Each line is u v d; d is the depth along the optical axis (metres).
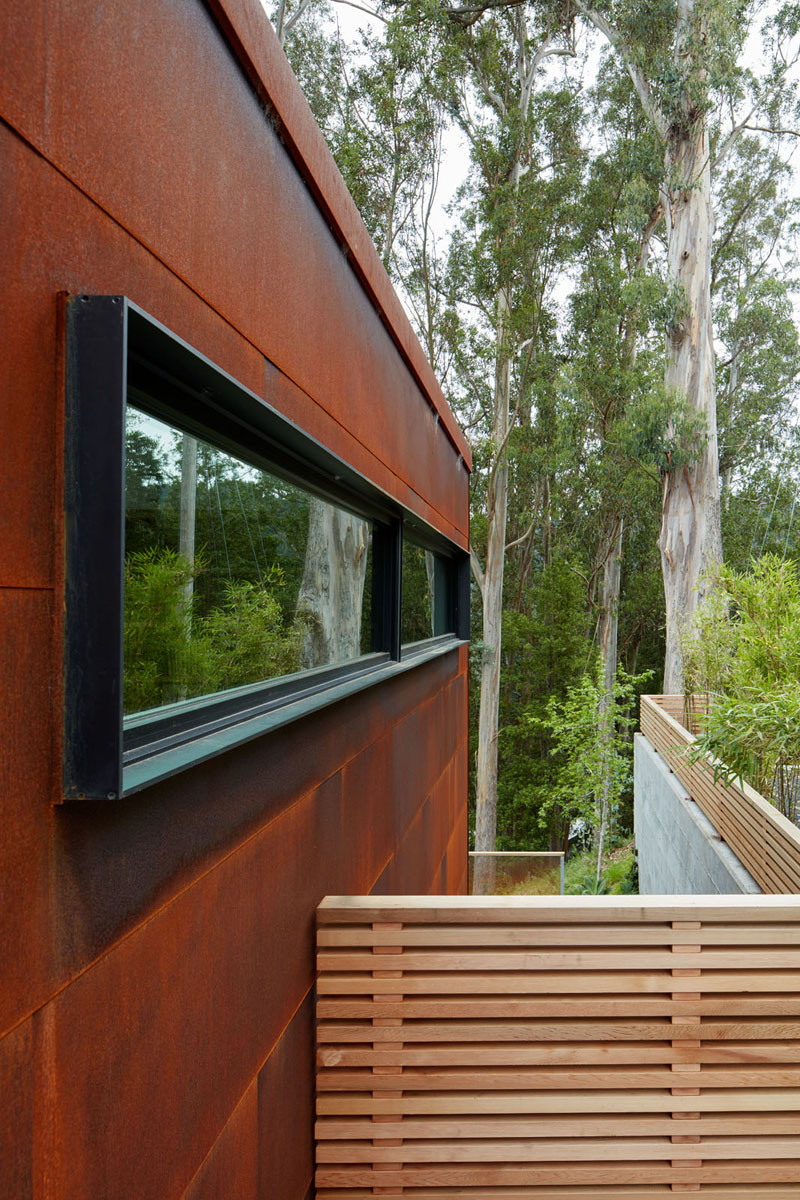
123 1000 1.00
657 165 13.48
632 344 19.08
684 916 1.91
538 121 18.08
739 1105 1.88
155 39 1.10
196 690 1.34
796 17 16.66
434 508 4.38
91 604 0.86
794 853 3.34
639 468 18.42
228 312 1.39
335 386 2.23
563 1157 1.89
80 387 0.86
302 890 1.84
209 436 1.42
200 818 1.26
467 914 1.92
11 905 0.77
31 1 0.81
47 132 0.84
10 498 0.78
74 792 0.86
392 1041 1.90
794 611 4.41
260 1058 1.53
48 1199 0.83
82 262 0.91
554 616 20.80
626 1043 1.91
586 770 15.79
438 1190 1.90
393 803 3.12
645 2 13.26
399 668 3.07
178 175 1.18
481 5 15.87
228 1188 1.35
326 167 2.02
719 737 3.48
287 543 1.89
